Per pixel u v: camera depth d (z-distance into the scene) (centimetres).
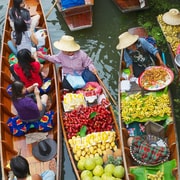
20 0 756
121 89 668
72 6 832
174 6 904
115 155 585
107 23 890
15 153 602
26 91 641
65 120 633
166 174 542
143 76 667
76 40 862
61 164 620
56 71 708
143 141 576
